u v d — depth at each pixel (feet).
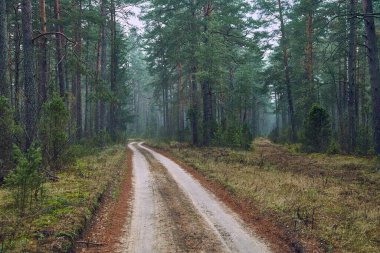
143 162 79.36
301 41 112.06
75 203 33.83
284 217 31.68
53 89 61.87
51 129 51.78
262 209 35.17
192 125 114.73
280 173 55.52
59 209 31.65
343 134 96.27
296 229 28.60
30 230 25.71
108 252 25.00
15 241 23.48
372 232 27.58
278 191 42.01
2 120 42.57
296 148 92.32
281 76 144.56
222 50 101.81
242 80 142.51
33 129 49.32
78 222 28.48
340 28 93.97
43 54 71.46
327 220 30.53
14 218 28.22
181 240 27.53
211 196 43.98
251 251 25.52
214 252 25.13
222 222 32.60
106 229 30.19
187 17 107.76
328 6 96.17
